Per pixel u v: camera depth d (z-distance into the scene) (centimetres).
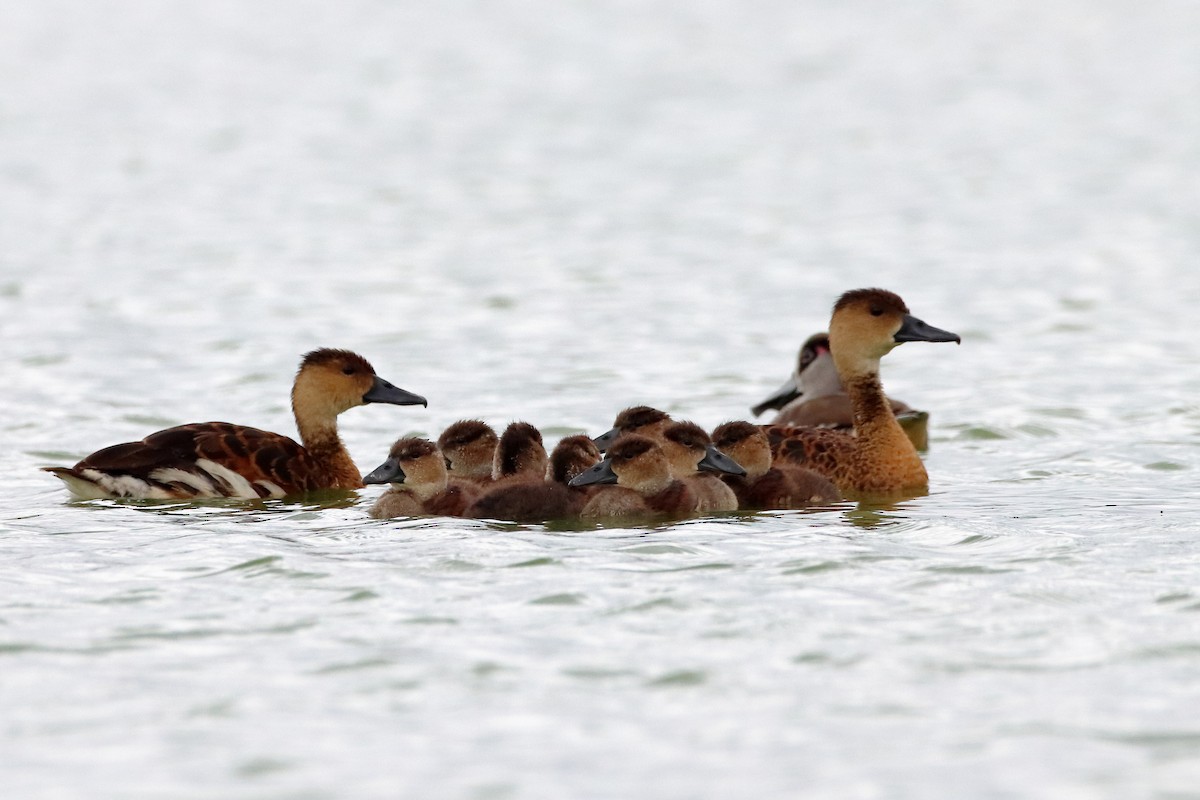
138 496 1512
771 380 2239
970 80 7219
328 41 9144
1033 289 2997
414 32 9494
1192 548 1270
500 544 1291
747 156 5284
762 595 1152
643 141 5678
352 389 1616
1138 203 4106
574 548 1279
